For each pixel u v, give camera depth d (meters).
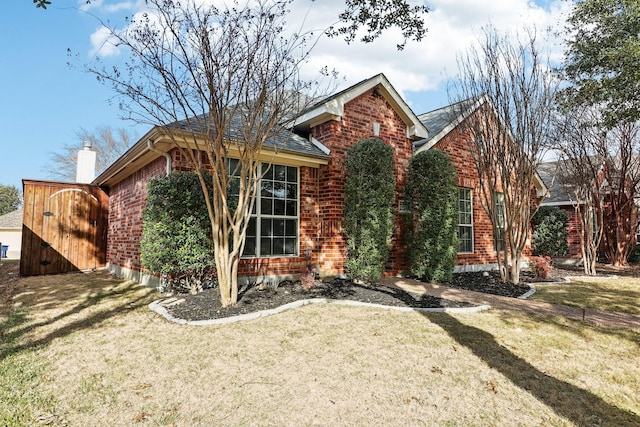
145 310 5.96
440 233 9.32
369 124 9.69
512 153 9.33
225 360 3.92
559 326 5.38
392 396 3.23
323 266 8.86
